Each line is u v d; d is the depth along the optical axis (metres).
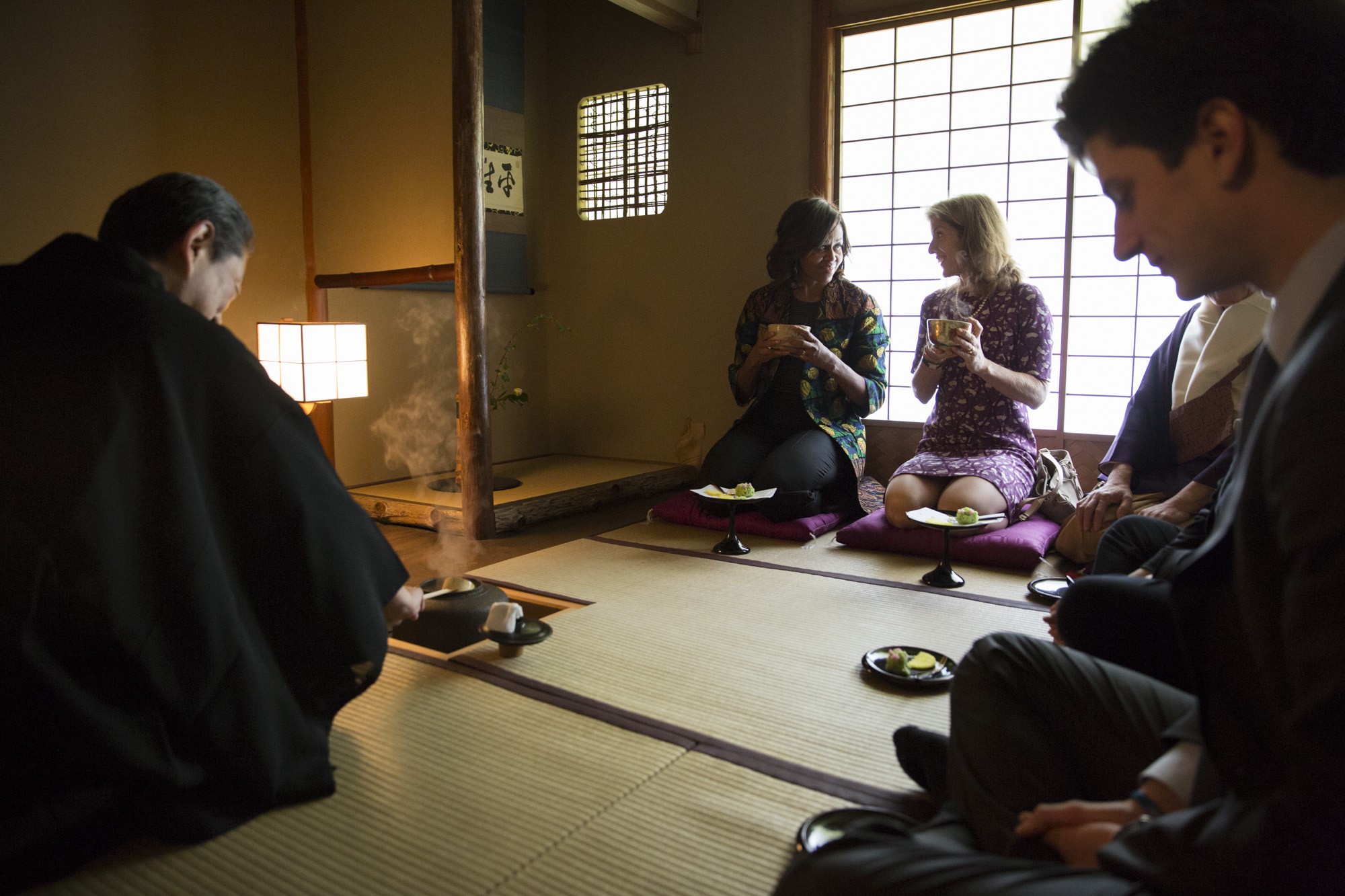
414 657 2.29
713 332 4.92
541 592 2.89
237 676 1.44
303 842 1.46
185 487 1.37
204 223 1.55
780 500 3.63
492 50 4.84
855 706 2.00
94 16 3.53
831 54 4.40
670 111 4.89
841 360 3.91
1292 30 0.67
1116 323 3.89
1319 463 0.58
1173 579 0.79
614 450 5.33
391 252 3.97
